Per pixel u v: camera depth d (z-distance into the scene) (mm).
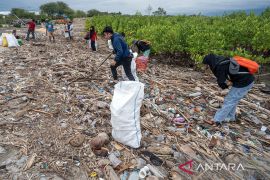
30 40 19078
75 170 4457
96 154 4820
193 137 5594
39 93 7211
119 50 7129
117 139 5113
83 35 24344
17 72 9102
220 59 5609
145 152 4926
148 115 6332
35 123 5719
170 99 7480
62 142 5117
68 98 6926
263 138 5945
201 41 11672
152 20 22234
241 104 7609
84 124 5770
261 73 11875
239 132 6074
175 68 11836
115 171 4492
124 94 4988
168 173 4523
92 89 7707
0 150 4797
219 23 16141
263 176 4672
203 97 7852
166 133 5645
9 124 5625
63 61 10938
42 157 4684
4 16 64062
